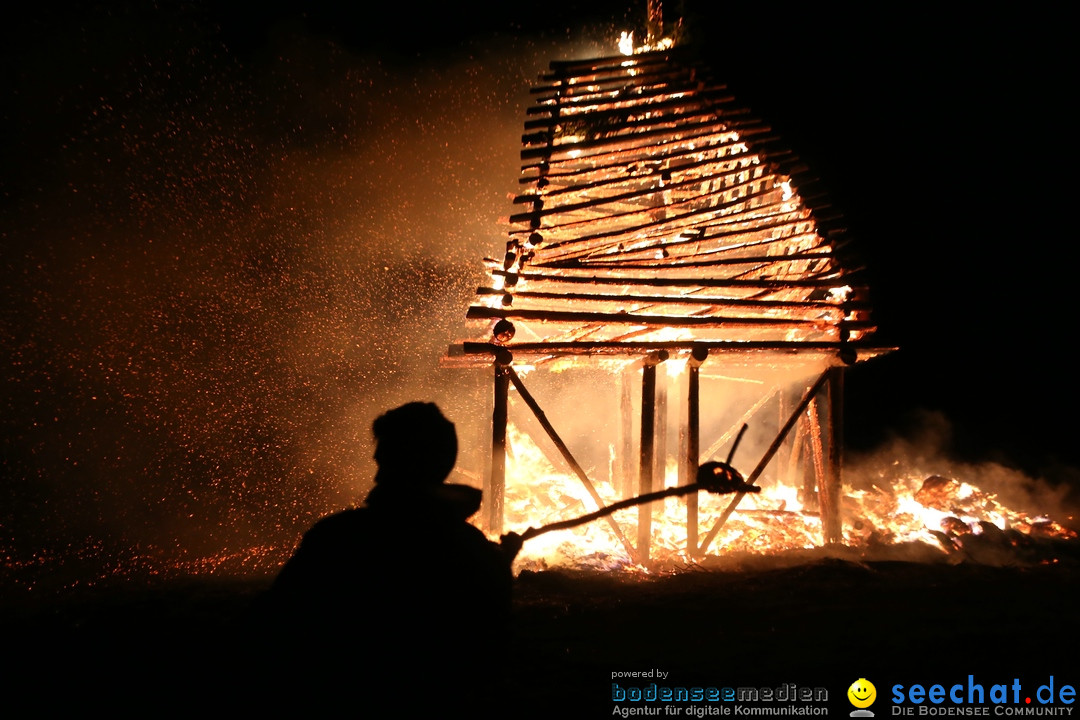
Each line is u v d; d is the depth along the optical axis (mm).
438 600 2125
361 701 2059
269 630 2102
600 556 5762
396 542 2168
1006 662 3648
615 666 3621
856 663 3643
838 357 5914
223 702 2744
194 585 5227
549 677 3494
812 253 6285
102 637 3984
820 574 5293
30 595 4988
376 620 2096
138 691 3281
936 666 3602
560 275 5973
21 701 3217
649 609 4535
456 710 2150
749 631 4113
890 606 4566
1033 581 5191
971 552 6043
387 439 2299
